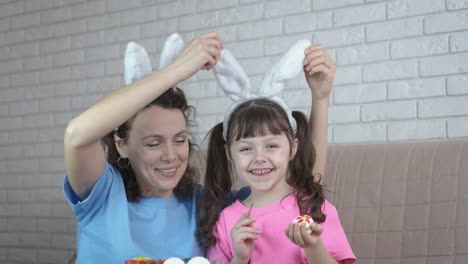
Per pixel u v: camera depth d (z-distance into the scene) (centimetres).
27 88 355
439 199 194
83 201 125
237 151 136
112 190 130
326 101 146
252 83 277
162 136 131
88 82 331
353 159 218
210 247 141
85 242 128
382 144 218
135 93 112
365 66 248
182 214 140
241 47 281
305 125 146
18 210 354
